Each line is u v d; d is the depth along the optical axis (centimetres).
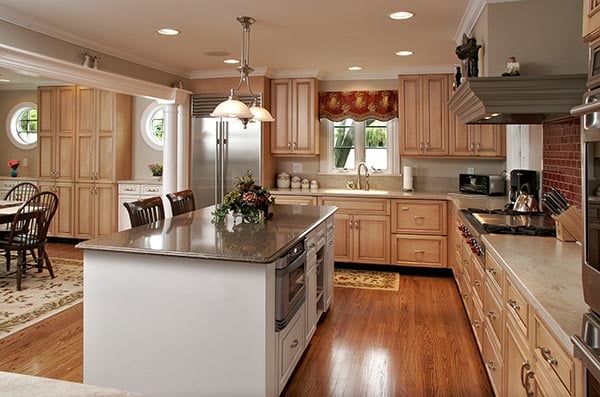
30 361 294
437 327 361
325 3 321
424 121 544
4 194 702
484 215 351
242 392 225
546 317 140
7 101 746
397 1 317
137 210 321
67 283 468
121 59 467
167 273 233
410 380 276
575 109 128
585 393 112
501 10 295
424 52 467
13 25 346
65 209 682
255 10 338
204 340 229
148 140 692
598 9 119
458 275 418
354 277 515
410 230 524
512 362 198
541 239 261
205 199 585
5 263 546
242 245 242
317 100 586
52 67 380
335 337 341
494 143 524
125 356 241
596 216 114
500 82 270
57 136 681
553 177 343
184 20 362
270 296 228
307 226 305
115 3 322
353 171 611
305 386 269
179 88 553
